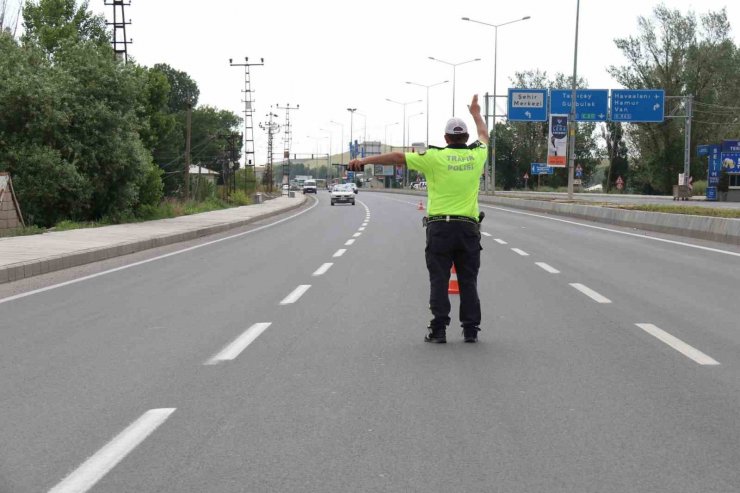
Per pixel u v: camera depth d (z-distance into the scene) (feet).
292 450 15.44
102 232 75.66
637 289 38.29
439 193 25.44
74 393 19.75
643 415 17.61
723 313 31.30
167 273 46.80
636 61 250.78
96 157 92.84
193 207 138.10
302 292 37.73
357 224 102.06
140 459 14.99
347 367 22.34
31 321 30.48
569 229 88.43
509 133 382.42
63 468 14.56
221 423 17.20
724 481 13.73
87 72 94.32
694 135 254.27
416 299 35.29
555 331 27.63
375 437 16.20
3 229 72.90
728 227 67.41
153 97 145.69
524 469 14.35
